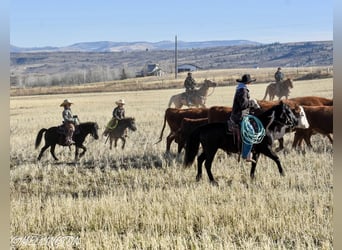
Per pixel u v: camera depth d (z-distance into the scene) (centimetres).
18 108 5403
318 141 2138
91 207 1252
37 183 1639
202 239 1032
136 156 2002
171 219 1145
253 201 1259
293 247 991
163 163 1780
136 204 1266
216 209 1183
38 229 1144
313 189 1353
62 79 10106
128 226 1146
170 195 1312
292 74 7288
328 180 1436
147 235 1055
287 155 1798
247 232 1076
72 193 1505
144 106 4791
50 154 2230
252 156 1533
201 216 1173
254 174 1527
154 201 1273
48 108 5341
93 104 5591
